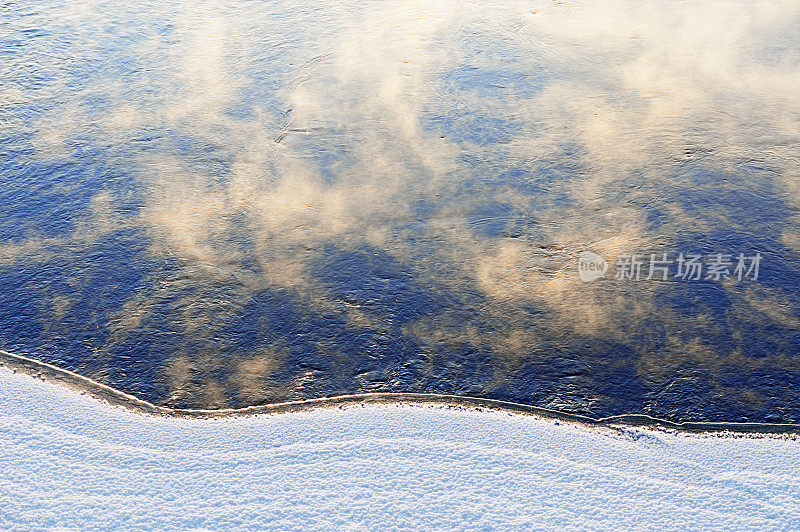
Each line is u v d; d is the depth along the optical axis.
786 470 2.83
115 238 4.28
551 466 2.87
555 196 4.57
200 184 4.78
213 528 2.61
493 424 3.08
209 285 3.92
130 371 3.38
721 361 3.37
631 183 4.65
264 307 3.77
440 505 2.69
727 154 4.90
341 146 5.16
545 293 3.82
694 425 3.07
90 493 2.74
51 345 3.53
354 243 4.22
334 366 3.41
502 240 4.21
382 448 2.95
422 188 4.68
